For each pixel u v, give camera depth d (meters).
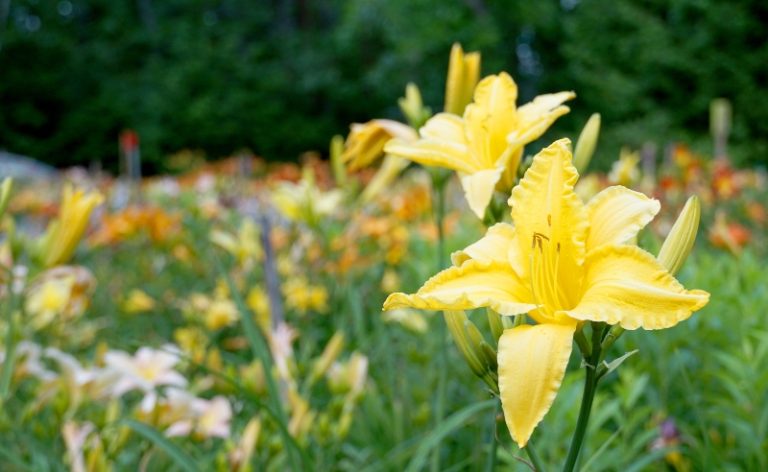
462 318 0.66
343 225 2.24
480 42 7.41
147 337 1.72
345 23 8.47
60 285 1.18
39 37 9.41
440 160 0.77
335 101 9.77
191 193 3.06
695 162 2.41
